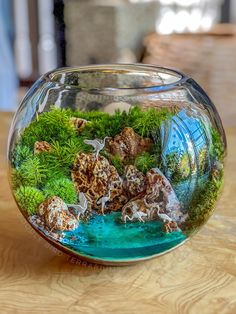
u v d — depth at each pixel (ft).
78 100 0.97
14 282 0.97
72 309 0.89
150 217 0.93
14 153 0.98
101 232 0.93
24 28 4.80
